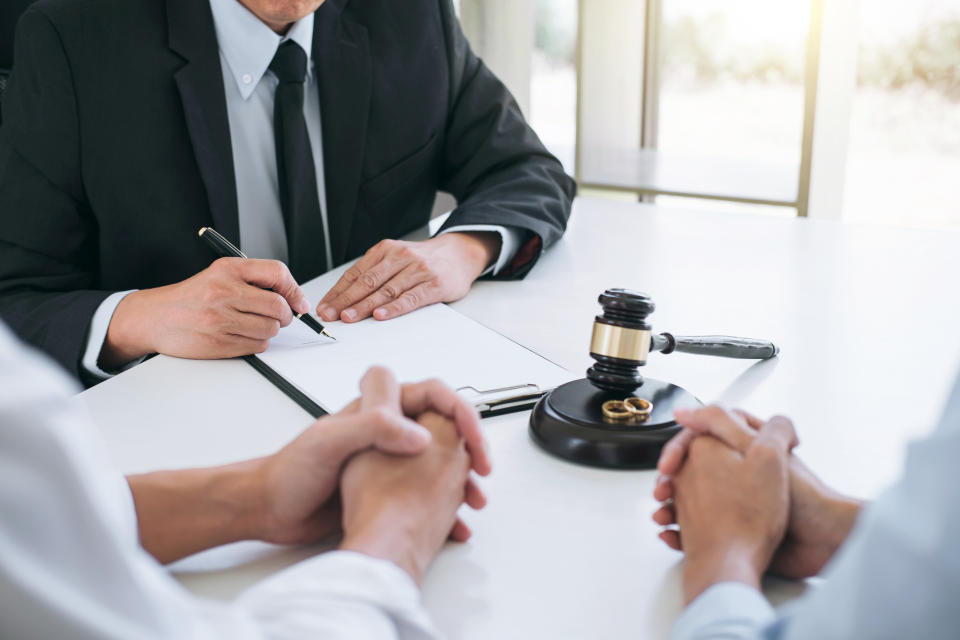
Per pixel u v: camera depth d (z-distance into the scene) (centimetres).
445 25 167
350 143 153
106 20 133
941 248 135
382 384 68
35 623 33
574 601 59
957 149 342
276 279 103
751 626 51
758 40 267
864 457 77
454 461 65
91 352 111
